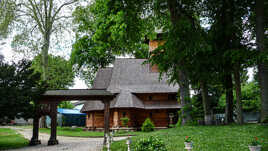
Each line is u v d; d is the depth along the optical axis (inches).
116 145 554.9
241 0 723.4
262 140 402.9
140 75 1533.0
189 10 790.5
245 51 638.5
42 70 1326.3
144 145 323.9
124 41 979.9
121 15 845.8
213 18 797.2
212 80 767.1
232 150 371.9
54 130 715.4
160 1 804.6
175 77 828.0
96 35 1078.4
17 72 668.7
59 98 730.8
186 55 711.7
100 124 1333.7
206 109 762.8
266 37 677.9
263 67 627.5
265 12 681.6
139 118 1373.0
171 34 689.6
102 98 725.3
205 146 412.2
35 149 604.7
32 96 664.4
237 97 722.2
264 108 615.8
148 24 1008.2
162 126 1362.0
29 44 1244.5
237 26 750.5
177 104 1370.6
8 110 605.9
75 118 1940.2
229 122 781.3
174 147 425.4
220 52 710.5
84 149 571.5
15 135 1028.5
